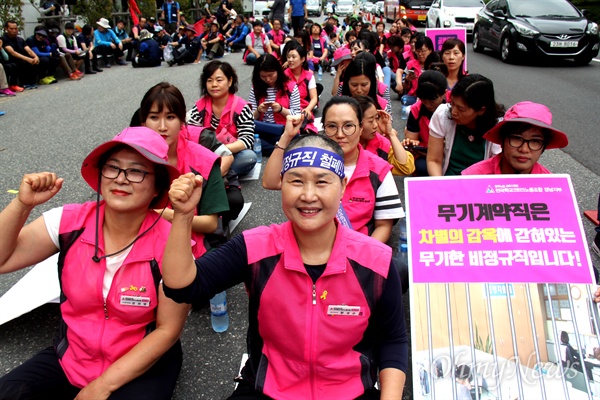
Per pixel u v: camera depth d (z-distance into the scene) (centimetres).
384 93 559
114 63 1450
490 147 356
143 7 1808
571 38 1187
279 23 1493
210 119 497
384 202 312
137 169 206
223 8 2041
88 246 212
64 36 1180
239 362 273
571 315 202
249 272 186
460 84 337
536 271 209
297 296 183
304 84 696
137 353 205
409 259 215
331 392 187
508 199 223
